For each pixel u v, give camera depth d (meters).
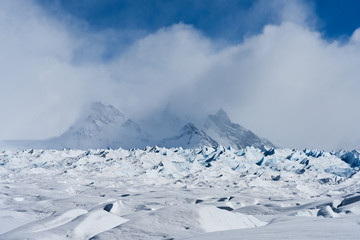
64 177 166.62
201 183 166.25
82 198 87.88
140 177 182.50
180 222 21.69
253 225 25.80
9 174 172.12
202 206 24.39
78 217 27.19
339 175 187.75
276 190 130.50
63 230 24.36
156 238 19.00
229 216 24.72
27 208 74.88
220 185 156.12
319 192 136.00
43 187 122.69
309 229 14.87
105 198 89.94
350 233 13.06
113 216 28.89
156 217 22.61
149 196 106.44
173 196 107.44
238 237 14.16
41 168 196.88
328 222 19.52
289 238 12.68
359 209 47.31
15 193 104.06
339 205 59.66
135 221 22.11
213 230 21.02
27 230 25.41
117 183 154.75
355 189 129.12
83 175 183.62
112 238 19.58
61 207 76.31
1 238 23.48
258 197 100.75
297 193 121.19
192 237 16.08
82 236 23.84
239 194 107.81
